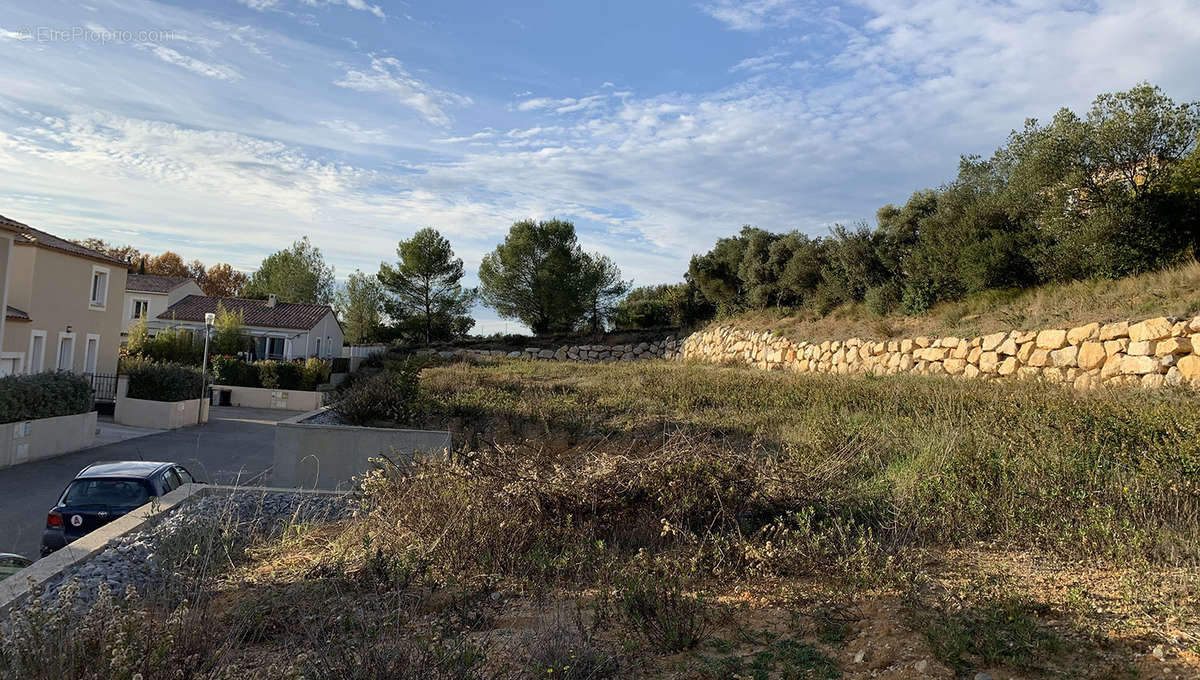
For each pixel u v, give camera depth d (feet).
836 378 58.90
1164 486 19.61
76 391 58.85
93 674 10.85
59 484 45.06
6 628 14.49
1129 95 47.85
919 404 38.34
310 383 103.09
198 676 11.16
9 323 68.39
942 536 18.97
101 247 234.79
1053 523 18.43
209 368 103.76
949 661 11.43
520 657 12.61
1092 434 26.13
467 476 20.83
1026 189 53.21
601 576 17.15
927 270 67.00
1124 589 14.23
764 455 29.27
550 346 139.44
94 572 19.30
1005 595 14.01
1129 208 47.16
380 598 16.21
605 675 11.88
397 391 51.90
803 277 90.48
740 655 12.64
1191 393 34.60
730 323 106.63
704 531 20.06
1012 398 35.99
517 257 147.23
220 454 58.44
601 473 21.24
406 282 160.97
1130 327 41.27
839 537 18.40
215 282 245.86
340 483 33.91
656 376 67.46
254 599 16.52
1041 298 52.44
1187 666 10.77
